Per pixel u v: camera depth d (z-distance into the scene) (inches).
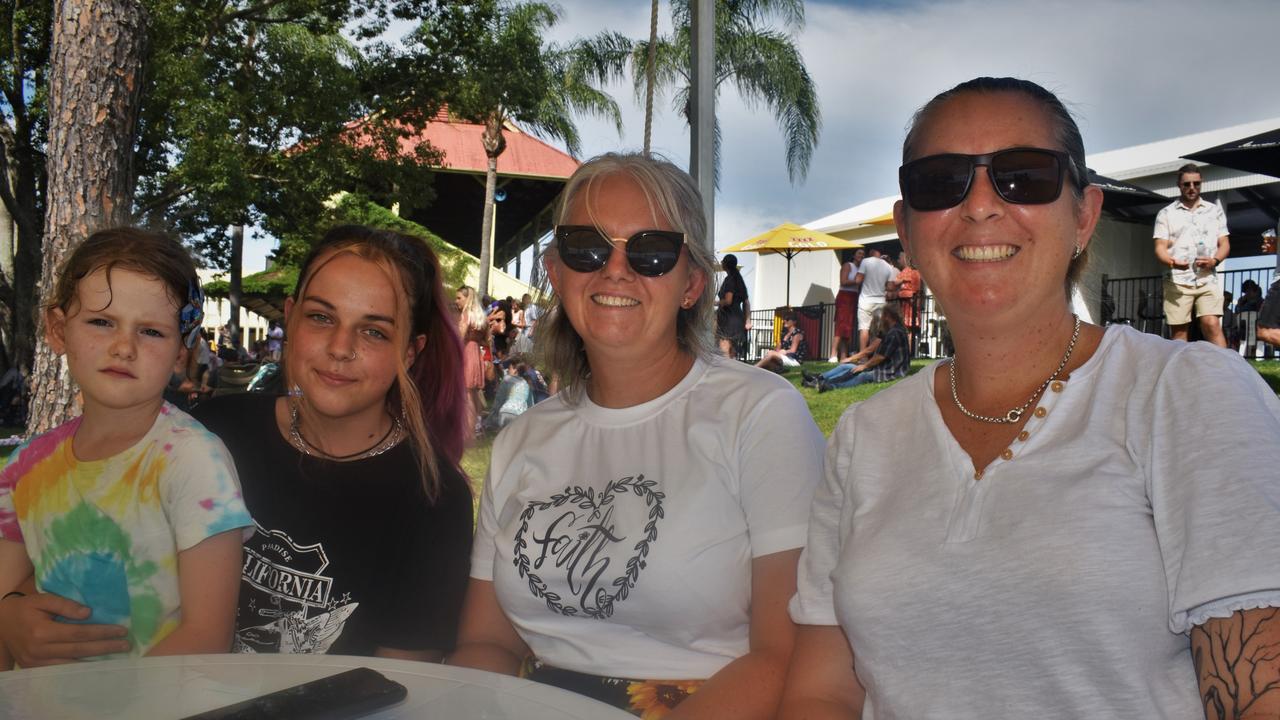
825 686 67.7
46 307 77.6
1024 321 62.8
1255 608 45.3
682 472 78.6
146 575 72.4
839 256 877.2
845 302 581.0
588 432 85.0
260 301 1206.9
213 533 71.4
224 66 745.6
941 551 58.7
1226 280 506.0
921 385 68.2
